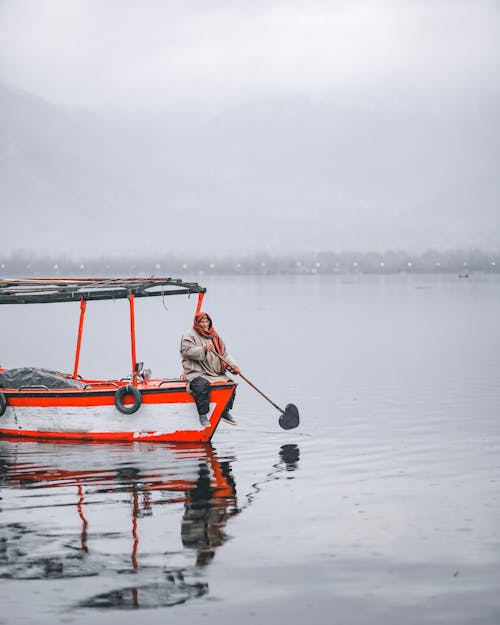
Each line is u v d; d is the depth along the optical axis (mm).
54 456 12250
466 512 9344
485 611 6945
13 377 14141
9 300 13906
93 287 13930
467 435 13500
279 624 6770
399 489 10312
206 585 7465
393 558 8016
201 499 9938
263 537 8594
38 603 7145
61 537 8633
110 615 6938
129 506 9672
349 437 13477
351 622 6797
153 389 13203
